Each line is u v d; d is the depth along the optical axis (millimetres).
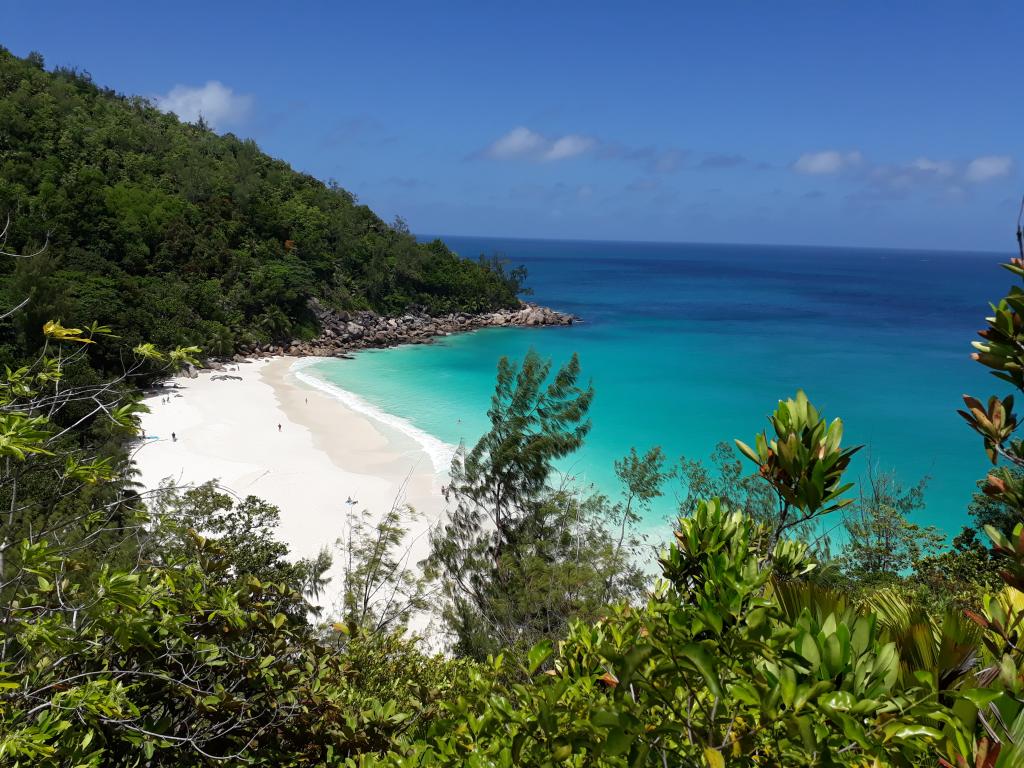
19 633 4988
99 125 104438
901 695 3016
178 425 52750
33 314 50750
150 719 6035
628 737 2957
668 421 59781
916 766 3035
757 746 3336
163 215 87125
